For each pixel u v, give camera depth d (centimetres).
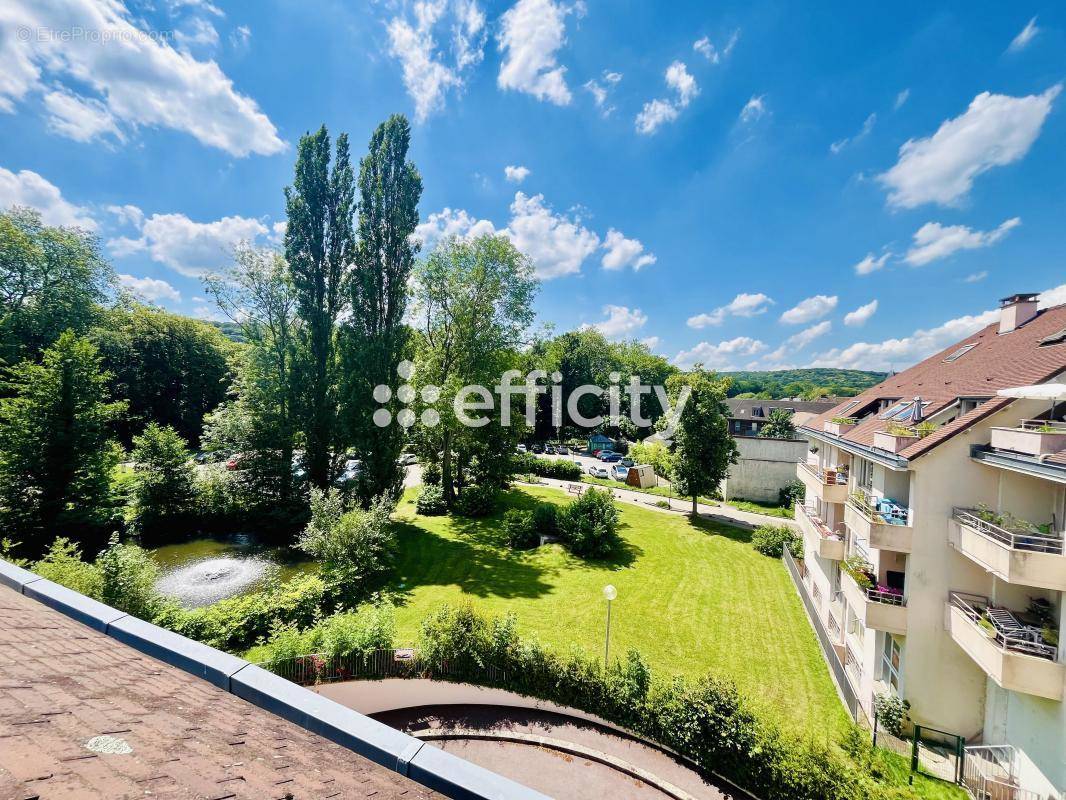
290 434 2531
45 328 3391
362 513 1731
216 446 2577
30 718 221
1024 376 938
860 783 731
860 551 1209
